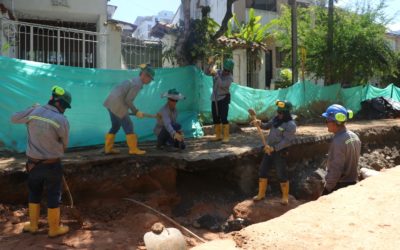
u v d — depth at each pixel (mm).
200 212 7098
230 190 7867
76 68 8141
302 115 14328
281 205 7152
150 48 13359
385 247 2773
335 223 3164
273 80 20953
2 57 7324
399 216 3297
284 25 19109
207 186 7762
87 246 5062
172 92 7742
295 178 8891
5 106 7391
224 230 6555
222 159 7426
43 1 13219
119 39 12609
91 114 8336
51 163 5051
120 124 7359
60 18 14188
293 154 9070
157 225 4113
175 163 7191
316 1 18781
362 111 16938
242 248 2771
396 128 13016
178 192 7375
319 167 9539
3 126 7387
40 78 7719
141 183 7035
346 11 17812
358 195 3830
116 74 8656
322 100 15281
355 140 5008
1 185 6145
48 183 5086
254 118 7094
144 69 7109
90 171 6691
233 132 10992
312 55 17672
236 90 11969
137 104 9078
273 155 7074
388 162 11867
